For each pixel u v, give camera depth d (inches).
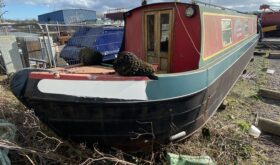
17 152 156.1
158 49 209.8
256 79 428.8
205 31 193.0
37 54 374.6
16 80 147.7
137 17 222.4
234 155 183.6
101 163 159.6
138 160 165.0
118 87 142.3
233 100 307.4
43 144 162.6
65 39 557.3
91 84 140.8
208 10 203.5
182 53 194.5
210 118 232.2
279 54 671.8
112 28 438.9
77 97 141.3
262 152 195.3
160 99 151.0
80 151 160.7
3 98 243.6
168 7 196.9
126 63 143.6
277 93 317.4
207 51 198.7
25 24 290.5
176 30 195.5
